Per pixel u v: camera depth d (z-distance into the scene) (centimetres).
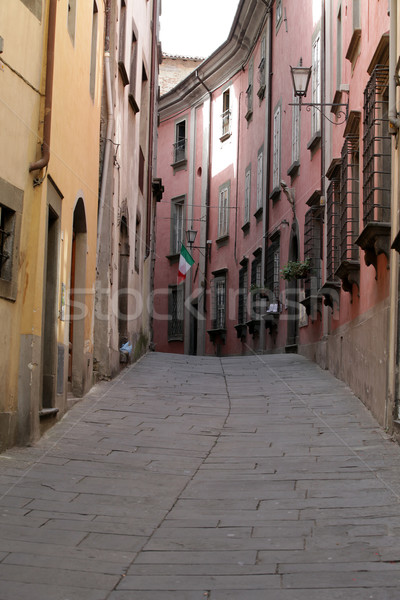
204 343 3142
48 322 966
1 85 777
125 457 812
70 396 1166
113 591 438
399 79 898
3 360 800
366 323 1118
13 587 435
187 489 690
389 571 465
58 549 511
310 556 500
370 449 850
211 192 3212
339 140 1476
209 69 3183
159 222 3556
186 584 450
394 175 934
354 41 1273
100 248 1395
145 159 2123
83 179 1175
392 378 919
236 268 2864
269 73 2442
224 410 1140
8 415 809
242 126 2898
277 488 691
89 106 1216
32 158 870
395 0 934
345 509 616
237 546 525
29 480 694
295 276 1755
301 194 1925
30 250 862
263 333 2342
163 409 1125
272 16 2452
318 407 1144
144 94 2111
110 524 577
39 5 878
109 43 1458
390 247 934
